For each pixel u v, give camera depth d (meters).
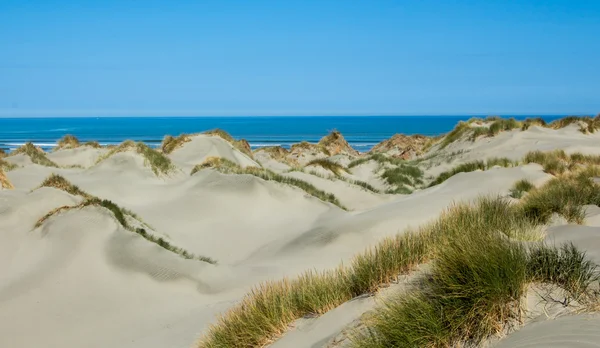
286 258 11.42
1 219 10.91
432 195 15.20
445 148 29.48
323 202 16.47
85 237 10.48
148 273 9.76
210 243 13.62
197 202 15.90
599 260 4.36
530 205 8.48
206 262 10.45
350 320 4.41
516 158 22.64
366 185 20.73
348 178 22.70
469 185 16.25
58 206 12.09
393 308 3.82
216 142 26.09
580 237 5.79
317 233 12.54
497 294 3.38
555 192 9.55
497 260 3.63
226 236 14.14
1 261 9.92
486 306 3.36
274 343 4.71
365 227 12.27
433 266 4.32
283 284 6.57
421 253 5.19
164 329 7.62
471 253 3.83
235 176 17.12
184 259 10.34
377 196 18.45
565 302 3.37
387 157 27.30
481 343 3.26
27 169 18.64
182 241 13.35
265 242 13.58
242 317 5.48
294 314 5.18
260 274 10.09
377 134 118.69
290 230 14.34
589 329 2.88
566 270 3.63
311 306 5.14
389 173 23.91
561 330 2.97
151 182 18.70
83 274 9.49
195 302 9.00
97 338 7.64
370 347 3.54
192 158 24.45
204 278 9.79
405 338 3.46
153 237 11.61
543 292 3.55
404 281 4.69
